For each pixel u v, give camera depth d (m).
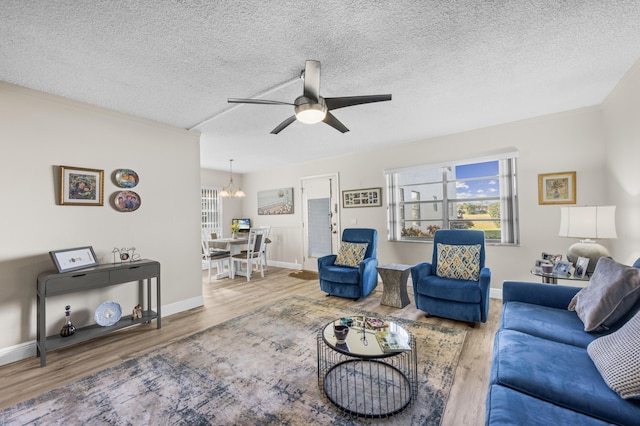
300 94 2.66
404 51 2.02
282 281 5.05
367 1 1.52
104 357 2.35
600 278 1.81
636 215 2.40
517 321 1.87
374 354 1.64
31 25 1.65
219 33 1.78
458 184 4.24
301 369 2.12
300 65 2.17
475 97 2.82
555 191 3.32
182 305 3.52
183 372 2.09
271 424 1.57
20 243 2.42
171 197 3.49
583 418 1.03
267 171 6.73
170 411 1.68
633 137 2.37
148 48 1.92
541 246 3.43
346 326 1.96
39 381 2.02
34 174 2.50
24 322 2.42
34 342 2.44
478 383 1.90
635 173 2.38
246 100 2.09
